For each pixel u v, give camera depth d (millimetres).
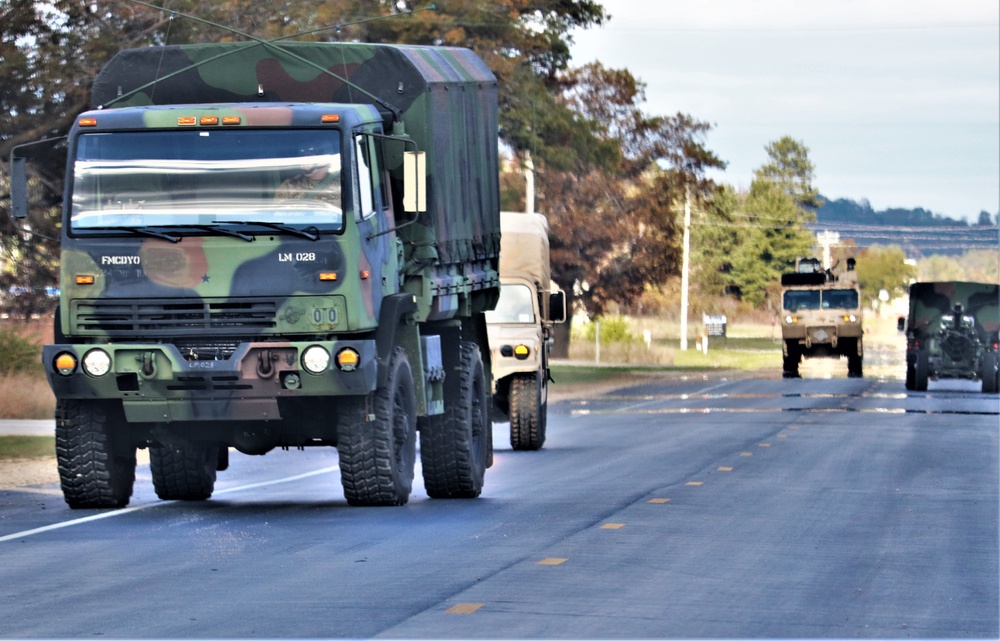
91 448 47719
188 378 44875
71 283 45656
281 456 73875
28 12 100125
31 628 28531
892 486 54875
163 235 45188
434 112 51312
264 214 45281
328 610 29922
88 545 39938
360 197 45969
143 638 27438
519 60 146250
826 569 35062
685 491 53000
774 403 121562
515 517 45312
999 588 32562
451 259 53094
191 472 51562
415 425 49531
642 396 135750
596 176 178750
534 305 79562
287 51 50719
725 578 33688
